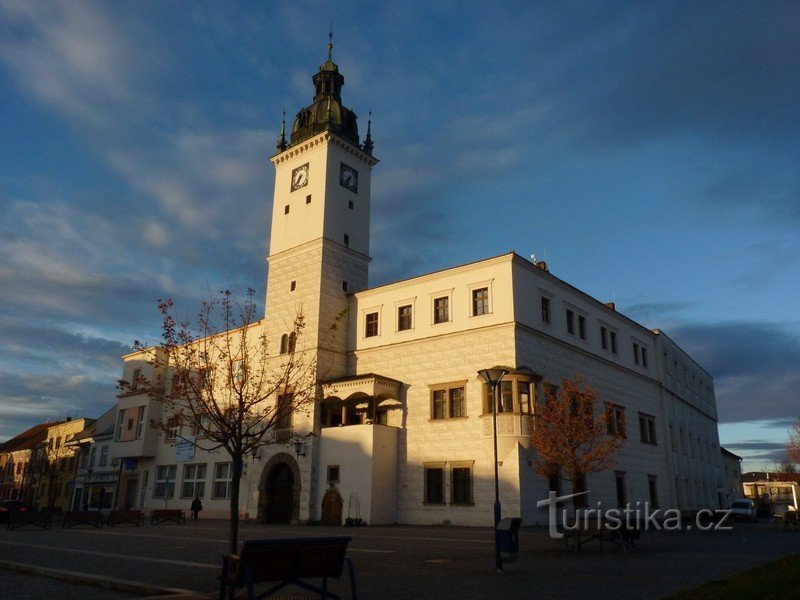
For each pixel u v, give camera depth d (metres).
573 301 41.59
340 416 40.81
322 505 37.78
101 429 64.62
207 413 17.30
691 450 56.59
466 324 37.09
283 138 49.50
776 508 49.03
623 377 45.88
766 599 10.55
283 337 43.44
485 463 34.03
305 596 11.79
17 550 20.42
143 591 12.17
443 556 18.47
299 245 44.88
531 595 11.70
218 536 27.61
